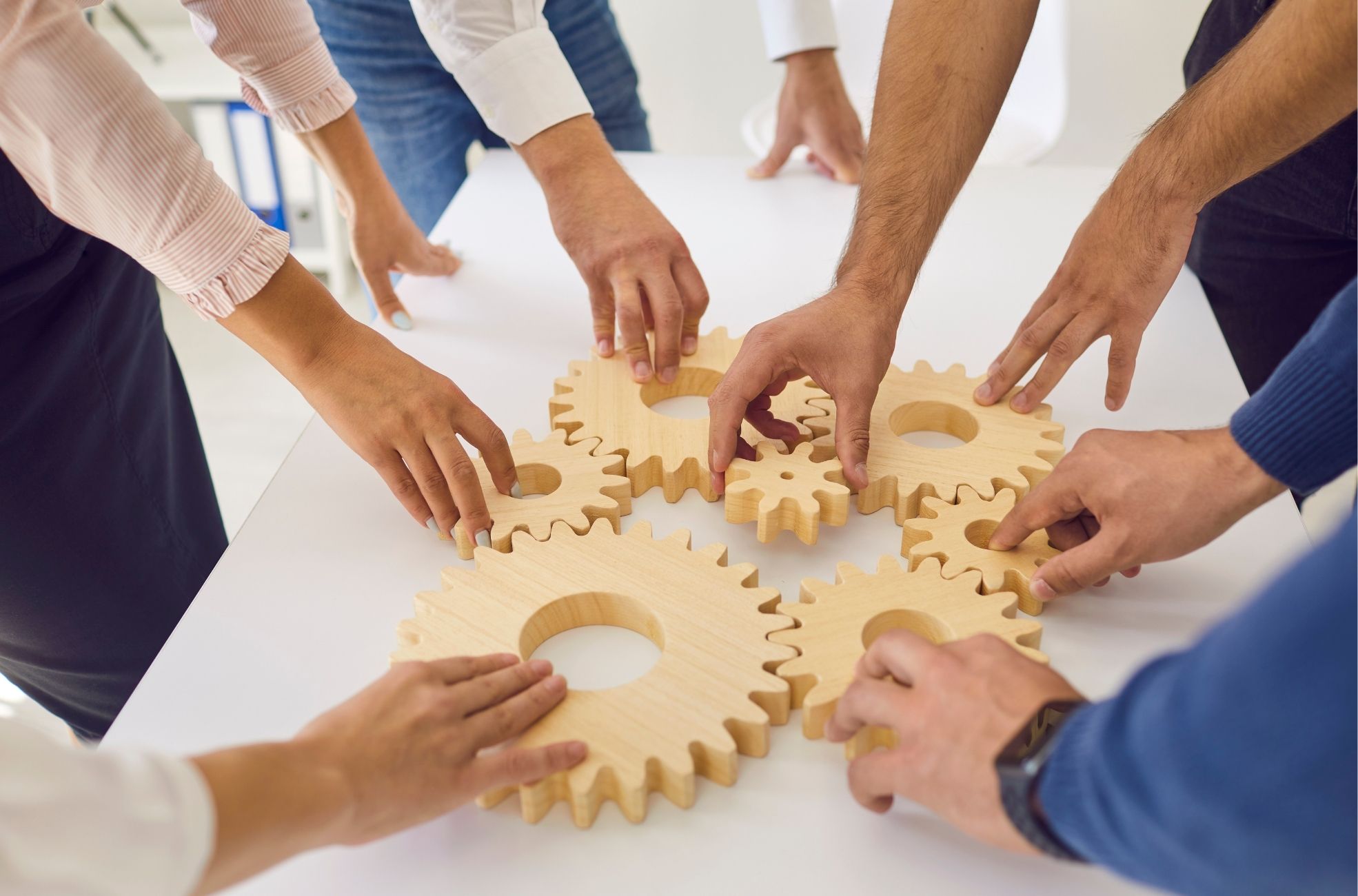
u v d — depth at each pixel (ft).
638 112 5.72
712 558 2.70
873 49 7.89
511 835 2.14
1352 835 1.28
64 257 3.28
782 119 4.87
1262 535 2.87
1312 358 2.20
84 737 4.28
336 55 4.90
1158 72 8.78
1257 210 3.89
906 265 3.17
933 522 2.81
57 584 3.63
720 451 2.94
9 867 1.41
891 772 1.99
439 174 5.33
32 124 2.41
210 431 7.64
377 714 1.99
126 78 2.43
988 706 1.88
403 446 2.78
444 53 3.76
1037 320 3.17
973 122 3.33
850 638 2.45
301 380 2.86
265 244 2.68
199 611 2.66
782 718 2.37
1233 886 1.43
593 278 3.61
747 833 2.13
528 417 3.40
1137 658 2.52
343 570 2.80
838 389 2.97
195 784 1.62
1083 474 2.56
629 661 2.51
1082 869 2.04
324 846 1.86
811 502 2.81
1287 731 1.26
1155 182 3.04
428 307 4.03
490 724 2.11
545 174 3.78
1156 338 3.75
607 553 2.72
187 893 1.60
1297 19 2.74
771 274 4.19
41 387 3.34
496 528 2.81
